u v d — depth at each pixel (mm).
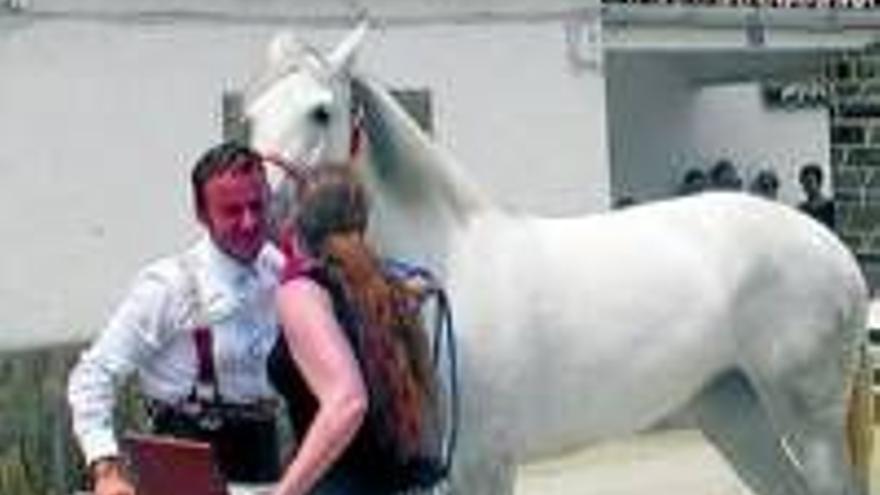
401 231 6555
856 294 7703
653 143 22875
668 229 7277
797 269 7465
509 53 15711
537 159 15836
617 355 6898
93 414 5562
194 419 5648
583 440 7004
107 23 14109
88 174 14102
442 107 15484
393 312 5062
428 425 5215
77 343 13281
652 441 14523
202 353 5625
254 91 6656
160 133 14344
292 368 5066
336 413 4809
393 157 6578
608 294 6914
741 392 7582
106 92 14148
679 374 7121
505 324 6594
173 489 5285
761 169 23297
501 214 6859
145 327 5617
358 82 6570
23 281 13922
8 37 13773
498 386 6574
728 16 17594
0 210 13820
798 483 7660
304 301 4930
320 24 14906
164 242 14367
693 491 12320
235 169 5594
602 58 16125
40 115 13938
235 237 5613
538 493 12547
